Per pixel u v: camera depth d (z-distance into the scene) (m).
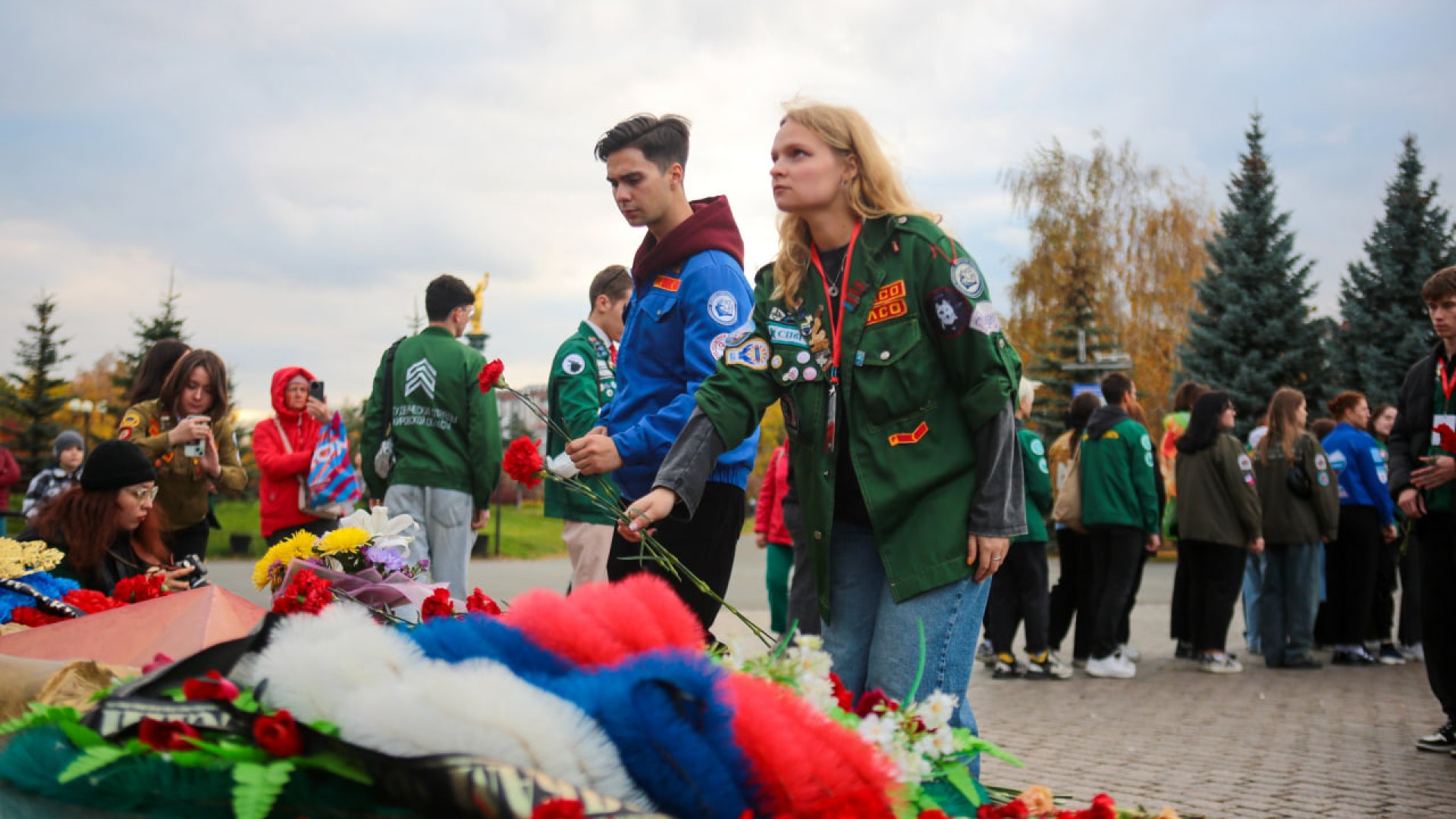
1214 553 9.68
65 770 1.48
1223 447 9.59
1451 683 6.14
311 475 7.20
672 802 1.50
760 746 1.57
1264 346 31.12
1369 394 31.59
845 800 1.58
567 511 5.81
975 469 3.12
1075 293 36.00
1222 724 7.14
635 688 1.54
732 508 4.06
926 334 3.12
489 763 1.36
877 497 3.10
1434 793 5.24
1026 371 35.91
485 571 19.97
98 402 36.88
